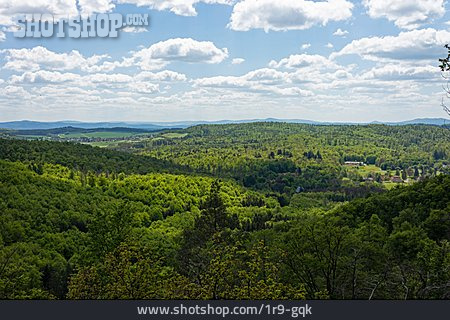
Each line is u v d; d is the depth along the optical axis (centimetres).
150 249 2391
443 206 5859
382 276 3038
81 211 9125
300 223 3747
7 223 7350
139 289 2112
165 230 9381
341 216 6606
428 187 6450
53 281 5238
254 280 2025
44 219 8225
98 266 2830
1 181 9238
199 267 2550
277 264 2577
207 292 1959
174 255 4456
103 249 3731
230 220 5462
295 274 3053
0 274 2742
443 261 2883
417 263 3031
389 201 6544
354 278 3066
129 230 3847
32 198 8919
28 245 6694
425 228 5162
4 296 2395
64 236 7869
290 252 3100
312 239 3172
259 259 2120
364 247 3170
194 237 4450
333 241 3142
